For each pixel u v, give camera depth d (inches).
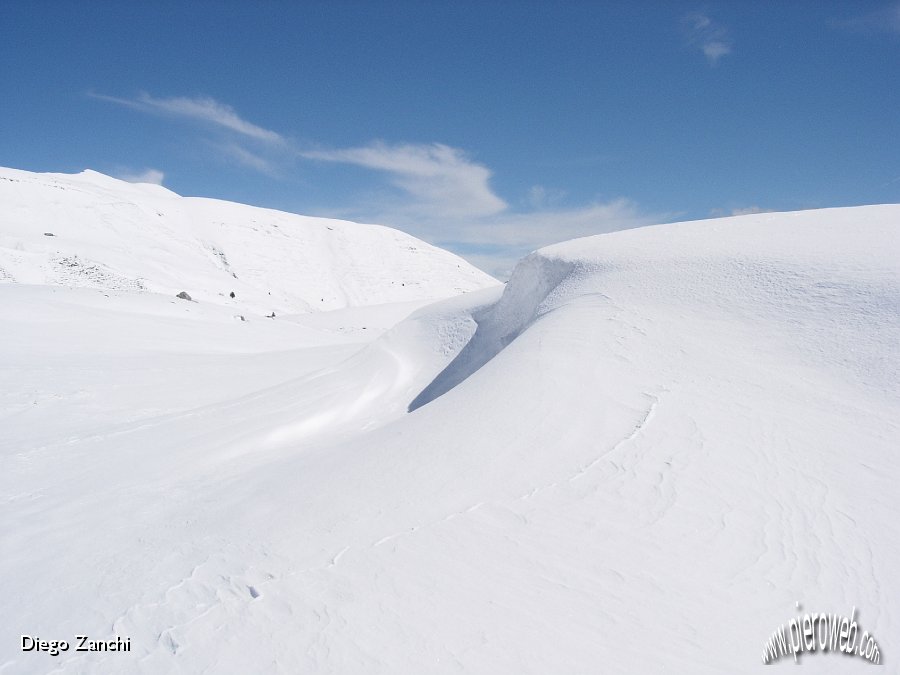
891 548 192.5
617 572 175.9
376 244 5098.4
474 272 5059.1
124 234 3137.3
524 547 187.6
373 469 257.3
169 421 496.1
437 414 328.2
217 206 4744.1
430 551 187.8
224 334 1296.8
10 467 378.9
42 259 2062.0
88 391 647.8
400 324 820.6
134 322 1213.1
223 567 192.1
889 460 244.2
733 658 147.1
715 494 216.4
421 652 146.3
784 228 505.7
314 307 3725.4
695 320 387.9
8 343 880.3
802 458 244.1
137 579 195.8
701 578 174.4
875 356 315.9
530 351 382.3
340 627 156.3
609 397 299.1
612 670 141.9
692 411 281.6
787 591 170.9
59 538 250.5
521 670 140.7
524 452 250.5
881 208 528.1
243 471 351.6
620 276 484.7
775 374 319.0
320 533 204.5
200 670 145.6
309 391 583.2
